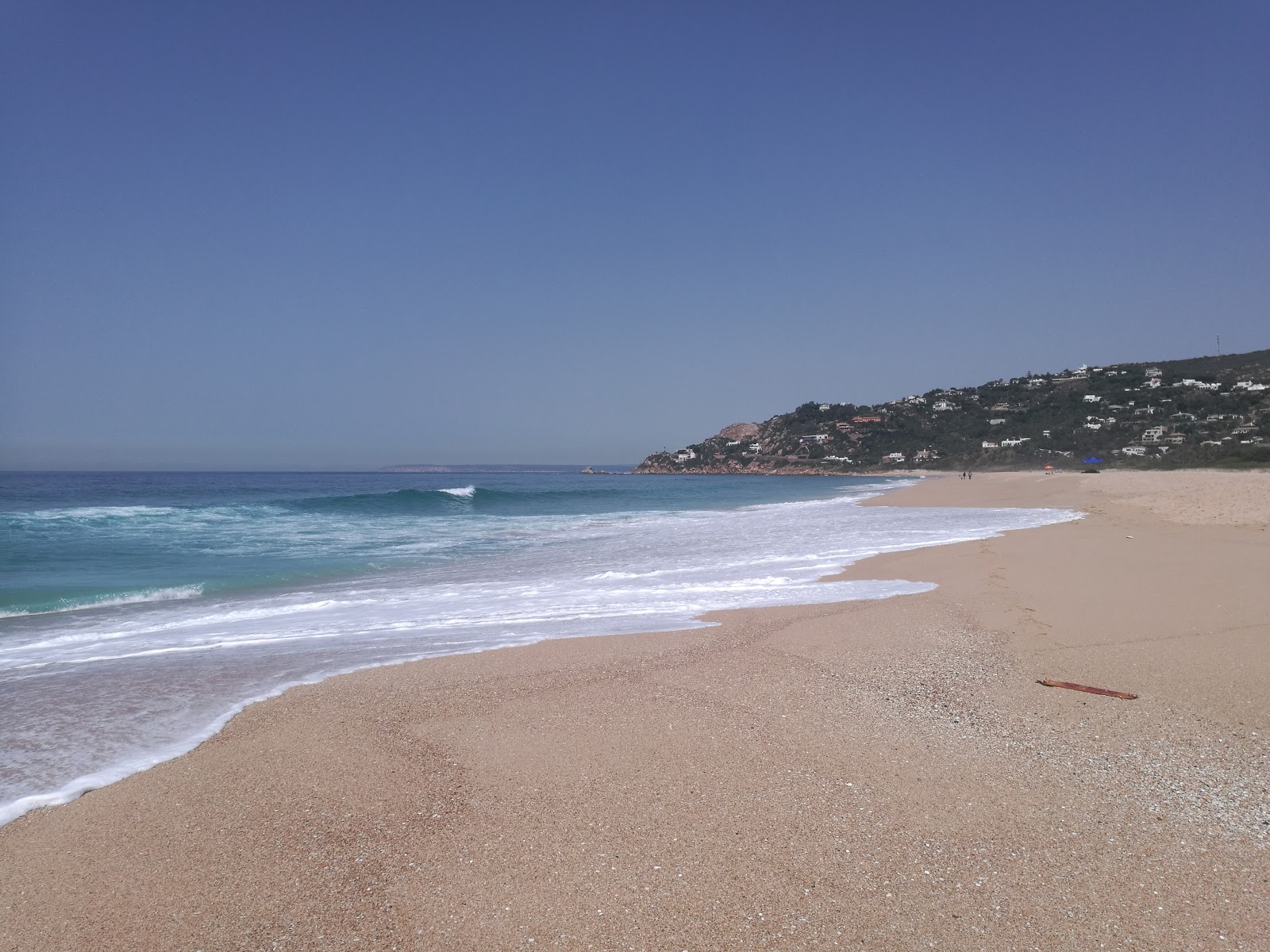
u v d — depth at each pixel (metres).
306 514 29.64
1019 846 3.53
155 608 10.37
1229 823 3.74
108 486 64.06
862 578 12.07
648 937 2.90
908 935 2.88
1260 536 15.10
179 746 5.01
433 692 6.12
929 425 166.62
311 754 4.82
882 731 5.07
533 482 96.81
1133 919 2.96
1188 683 5.96
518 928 2.97
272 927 3.00
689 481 116.31
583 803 4.04
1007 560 13.03
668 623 8.92
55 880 3.37
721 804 4.00
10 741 5.12
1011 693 5.88
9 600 10.82
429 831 3.77
